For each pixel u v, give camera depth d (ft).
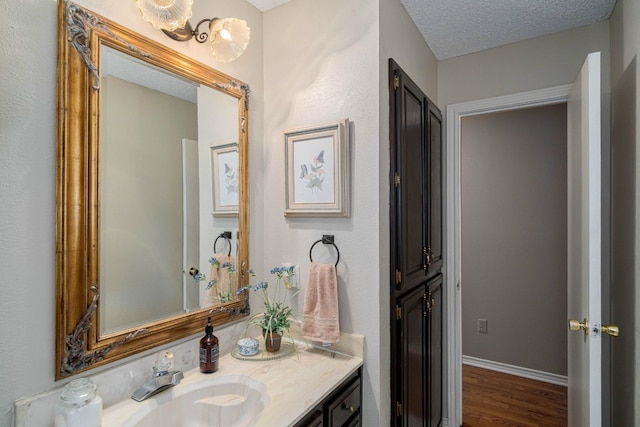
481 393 8.80
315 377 4.15
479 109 7.06
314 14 5.18
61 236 3.09
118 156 3.59
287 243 5.42
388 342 4.89
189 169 4.40
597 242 4.42
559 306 9.27
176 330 4.13
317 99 5.12
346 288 4.89
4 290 2.78
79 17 3.21
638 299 4.43
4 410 2.78
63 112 3.10
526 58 6.61
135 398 3.55
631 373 4.69
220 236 4.81
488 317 10.15
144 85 3.87
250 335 5.25
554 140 9.36
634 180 4.59
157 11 3.58
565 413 7.89
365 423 4.75
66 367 3.11
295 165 5.24
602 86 5.96
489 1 5.42
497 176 10.03
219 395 4.04
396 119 4.95
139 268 3.79
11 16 2.82
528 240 9.64
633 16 4.60
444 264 7.41
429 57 6.88
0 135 2.76
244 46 4.35
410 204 5.40
